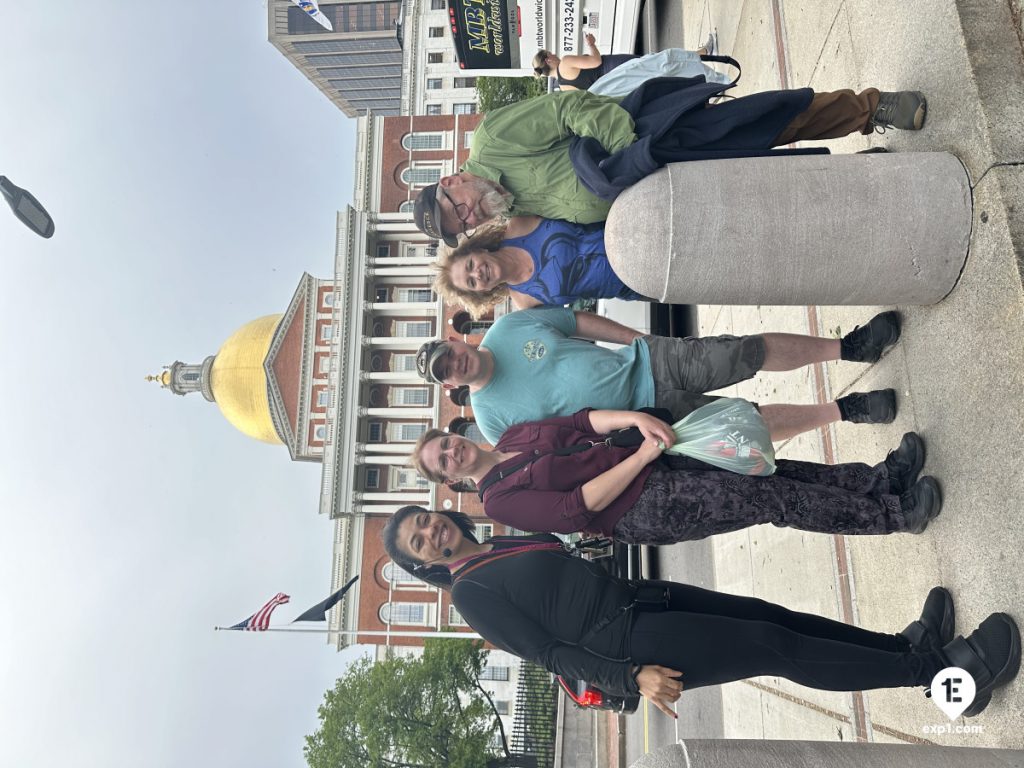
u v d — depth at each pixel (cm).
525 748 2644
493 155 386
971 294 330
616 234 353
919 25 374
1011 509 306
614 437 347
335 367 2952
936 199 326
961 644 310
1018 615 300
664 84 379
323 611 1589
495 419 390
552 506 333
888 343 400
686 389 384
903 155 336
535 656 328
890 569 432
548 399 380
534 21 1136
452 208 388
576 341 394
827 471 375
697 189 337
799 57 590
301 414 3036
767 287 346
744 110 357
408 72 4097
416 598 2938
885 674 312
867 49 447
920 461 363
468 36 1145
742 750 273
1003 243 307
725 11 841
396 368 3011
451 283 420
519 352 387
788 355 395
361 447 2947
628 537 342
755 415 334
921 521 352
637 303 1092
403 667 3192
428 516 354
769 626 315
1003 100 321
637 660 316
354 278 3011
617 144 364
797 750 272
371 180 3184
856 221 329
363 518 2980
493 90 3512
